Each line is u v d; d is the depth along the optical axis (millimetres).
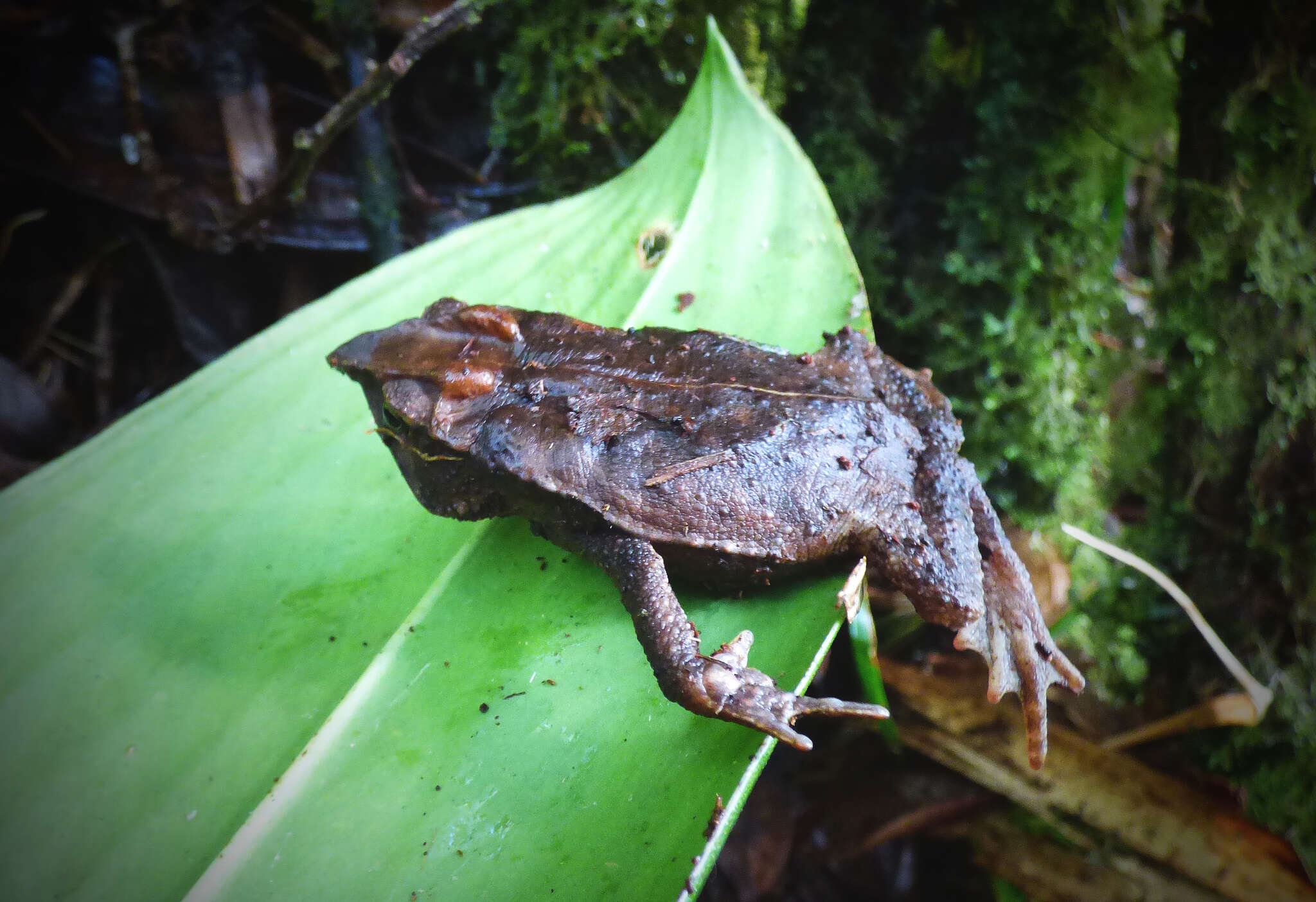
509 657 88
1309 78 114
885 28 130
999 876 121
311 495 104
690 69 132
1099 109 124
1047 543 134
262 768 85
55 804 84
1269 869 113
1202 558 132
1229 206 120
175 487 105
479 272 115
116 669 92
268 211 131
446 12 115
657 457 89
